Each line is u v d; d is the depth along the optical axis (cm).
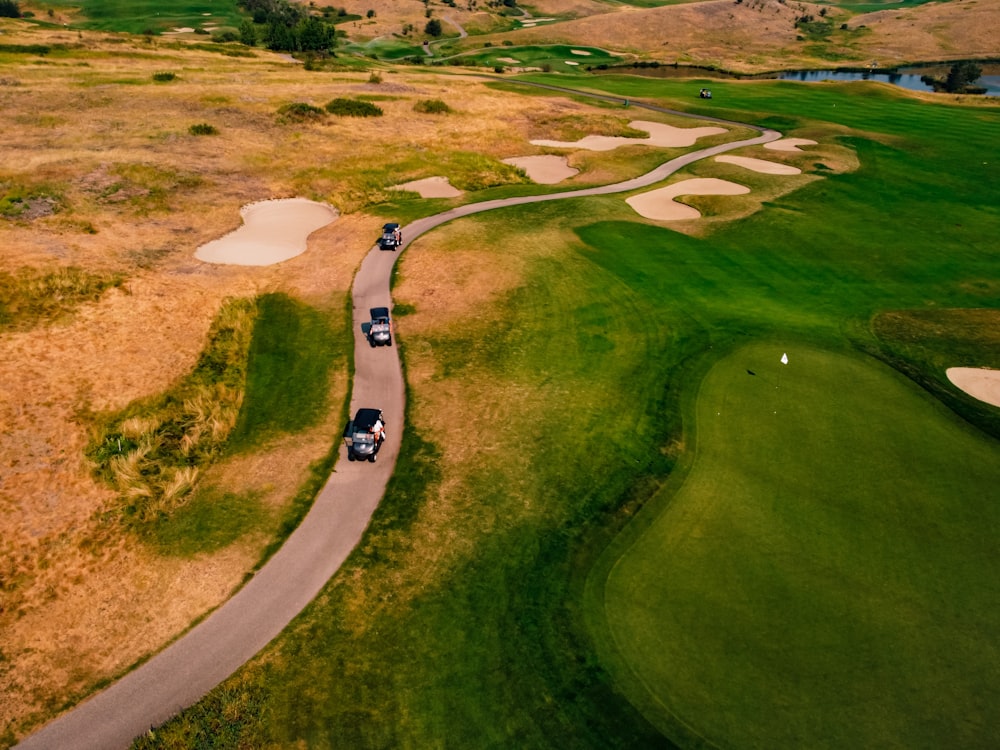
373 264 4778
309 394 3338
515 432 3031
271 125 7456
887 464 2720
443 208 5944
